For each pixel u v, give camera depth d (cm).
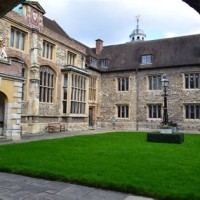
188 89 2561
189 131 2525
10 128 1397
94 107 2894
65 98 2339
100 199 468
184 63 2561
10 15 1794
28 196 478
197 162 780
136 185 512
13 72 1411
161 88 2692
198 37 2758
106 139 1494
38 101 2039
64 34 2712
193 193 474
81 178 563
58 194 492
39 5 2056
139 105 2781
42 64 2103
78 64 2612
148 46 2973
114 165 717
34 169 638
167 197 465
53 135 1806
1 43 1387
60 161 765
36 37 2025
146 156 884
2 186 537
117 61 3003
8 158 799
